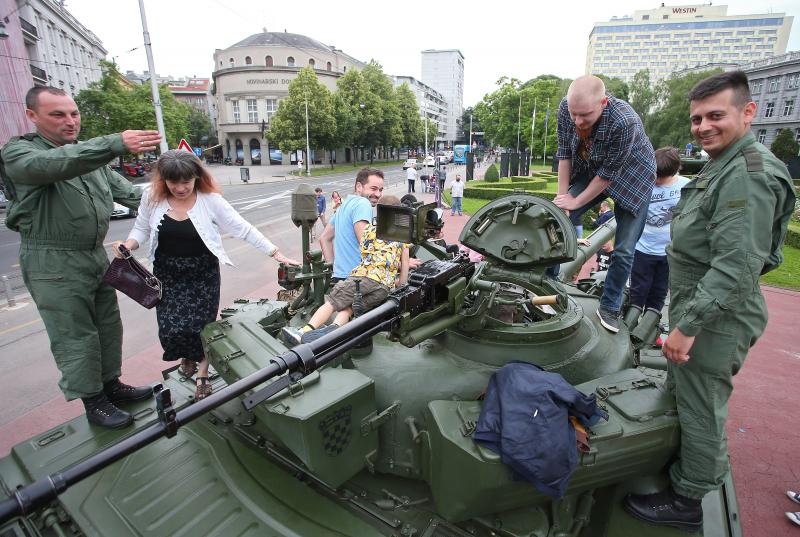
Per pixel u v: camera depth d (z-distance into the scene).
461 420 2.29
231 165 63.38
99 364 3.15
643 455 2.39
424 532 2.35
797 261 11.71
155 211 3.20
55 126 2.99
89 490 2.58
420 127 73.44
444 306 2.54
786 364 6.23
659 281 5.04
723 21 105.38
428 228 2.80
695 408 2.38
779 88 48.69
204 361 3.50
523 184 25.84
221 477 2.66
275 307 4.01
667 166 4.68
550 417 2.09
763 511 3.77
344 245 4.36
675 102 40.22
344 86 52.66
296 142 45.56
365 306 3.03
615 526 2.46
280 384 1.90
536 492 2.22
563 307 2.97
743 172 2.19
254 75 59.84
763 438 4.70
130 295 3.04
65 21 34.81
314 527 2.34
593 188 3.66
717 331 2.30
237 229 3.50
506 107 67.81
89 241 3.08
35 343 6.79
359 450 2.46
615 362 3.11
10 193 2.91
